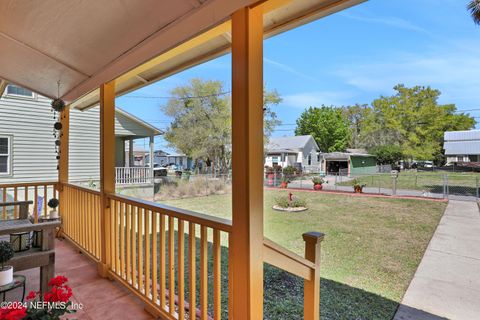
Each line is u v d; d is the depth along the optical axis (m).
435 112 13.15
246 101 1.21
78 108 4.54
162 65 2.46
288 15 1.46
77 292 2.27
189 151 16.27
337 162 19.28
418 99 14.10
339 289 3.25
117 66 2.26
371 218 7.31
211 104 15.83
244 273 1.23
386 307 2.80
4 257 1.51
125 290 2.31
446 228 5.93
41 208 6.20
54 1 1.55
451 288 3.26
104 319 1.89
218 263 1.43
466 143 10.32
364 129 18.22
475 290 3.20
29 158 8.01
